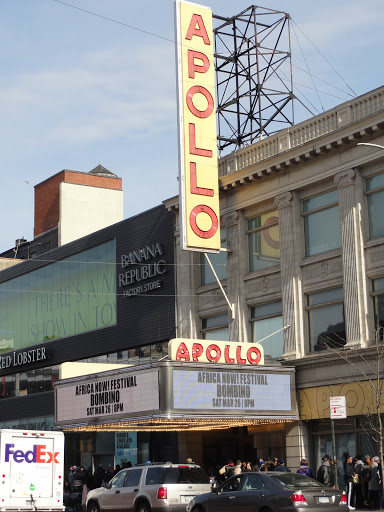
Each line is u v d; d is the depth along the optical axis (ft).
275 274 120.88
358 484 98.43
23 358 175.94
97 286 157.28
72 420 115.96
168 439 133.39
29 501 85.05
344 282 108.68
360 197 109.09
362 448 104.73
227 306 127.65
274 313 121.08
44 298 173.78
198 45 123.34
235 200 127.85
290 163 117.19
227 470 101.86
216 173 121.80
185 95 120.26
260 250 124.98
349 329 107.24
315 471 111.34
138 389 104.42
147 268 143.23
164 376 101.14
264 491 74.49
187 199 117.91
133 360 145.89
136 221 148.25
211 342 107.45
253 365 108.88
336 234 113.29
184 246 116.26
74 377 117.19
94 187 215.92
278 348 119.85
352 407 105.60
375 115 104.47
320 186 115.55
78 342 160.66
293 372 112.98
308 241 117.50
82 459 153.48
